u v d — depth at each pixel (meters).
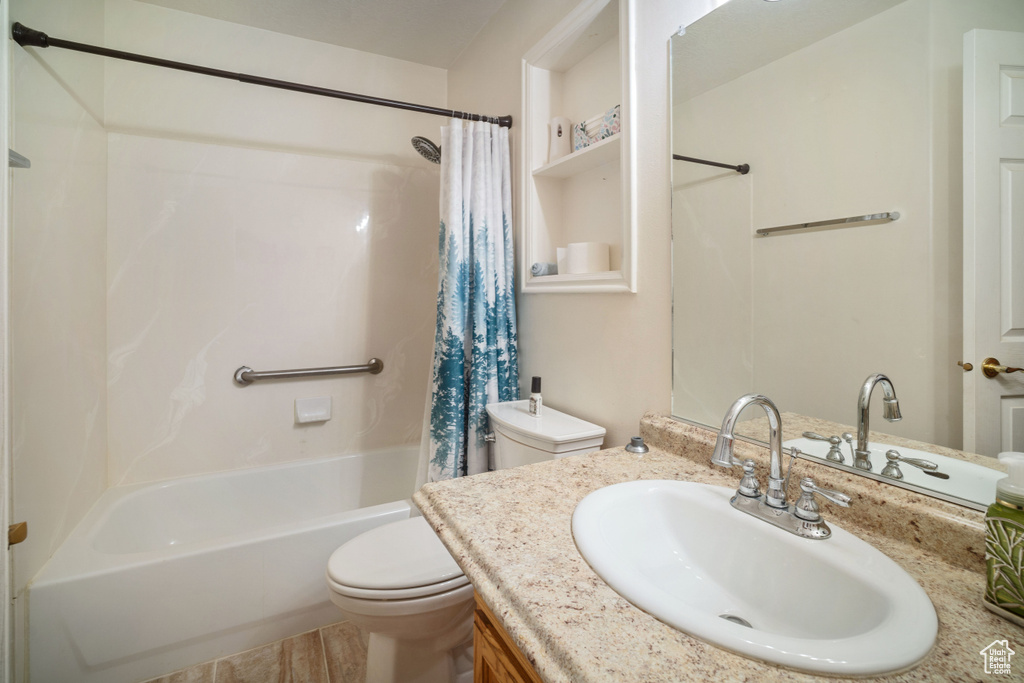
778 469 0.71
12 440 1.07
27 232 1.16
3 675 0.95
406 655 1.22
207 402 1.95
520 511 0.76
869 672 0.41
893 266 0.67
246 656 1.38
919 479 0.65
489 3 1.88
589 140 1.48
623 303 1.29
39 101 1.23
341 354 2.22
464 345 1.70
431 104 2.41
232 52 1.97
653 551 0.77
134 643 1.24
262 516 1.99
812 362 0.79
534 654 0.47
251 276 2.02
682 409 1.09
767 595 0.65
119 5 1.77
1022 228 0.55
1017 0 0.54
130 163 1.79
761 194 0.87
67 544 1.34
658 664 0.43
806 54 0.78
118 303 1.78
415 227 2.37
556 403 1.61
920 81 0.63
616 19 1.38
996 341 0.57
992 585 0.50
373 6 1.89
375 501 2.23
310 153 2.12
